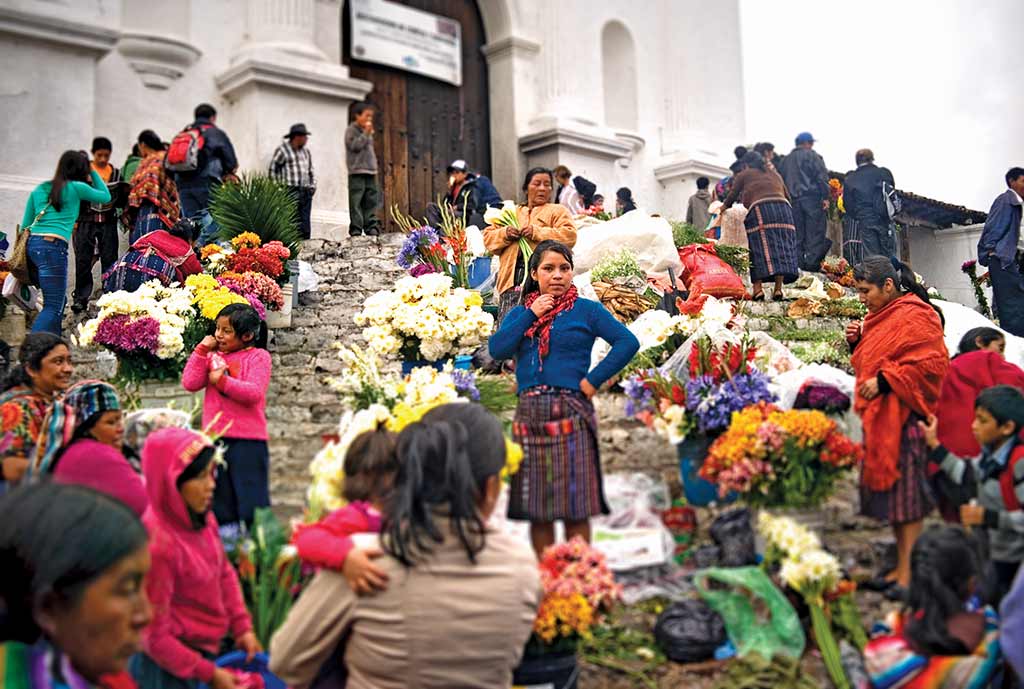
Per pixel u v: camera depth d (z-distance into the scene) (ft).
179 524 9.29
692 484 12.70
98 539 5.52
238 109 37.99
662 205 53.26
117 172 30.14
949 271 38.01
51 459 10.34
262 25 38.55
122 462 10.52
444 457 8.30
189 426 13.17
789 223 28.60
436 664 7.97
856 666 10.07
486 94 50.26
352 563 8.08
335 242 34.60
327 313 25.45
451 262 23.35
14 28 31.35
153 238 22.89
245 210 25.59
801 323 26.63
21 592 5.39
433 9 48.19
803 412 11.91
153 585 8.93
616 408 16.99
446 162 48.34
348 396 14.82
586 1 51.75
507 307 19.69
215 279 22.54
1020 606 8.98
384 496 8.55
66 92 32.63
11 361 23.66
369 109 37.83
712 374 13.32
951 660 9.51
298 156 32.65
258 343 15.21
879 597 11.20
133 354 19.03
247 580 11.17
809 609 10.82
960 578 9.69
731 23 55.83
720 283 25.89
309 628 8.20
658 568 11.46
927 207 37.88
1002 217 28.86
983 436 11.13
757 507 11.64
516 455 10.68
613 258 24.72
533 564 8.64
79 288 27.37
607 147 49.83
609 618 11.02
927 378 12.10
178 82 37.22
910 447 11.89
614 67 54.03
